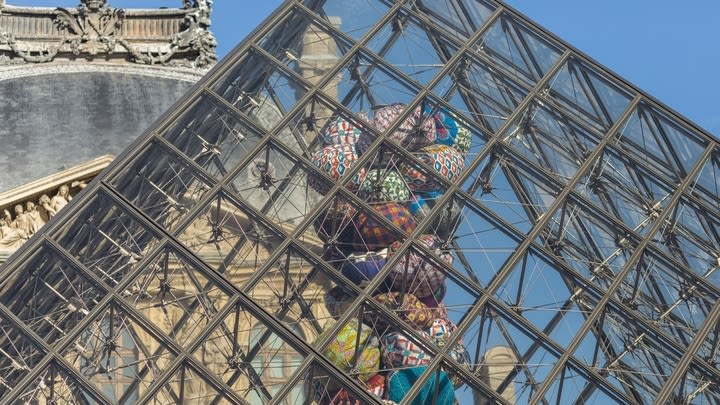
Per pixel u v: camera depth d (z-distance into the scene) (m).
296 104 50.50
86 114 98.12
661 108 52.75
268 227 47.62
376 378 45.78
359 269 47.53
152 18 104.12
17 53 101.75
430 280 47.19
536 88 52.53
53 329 45.84
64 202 85.12
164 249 46.22
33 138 96.00
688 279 48.91
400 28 53.53
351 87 52.34
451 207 48.75
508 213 49.75
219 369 45.34
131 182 48.97
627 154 51.53
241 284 46.75
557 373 46.00
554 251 49.09
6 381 44.84
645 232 50.44
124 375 44.94
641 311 48.59
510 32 54.06
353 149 50.00
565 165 51.44
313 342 45.81
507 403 44.91
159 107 99.62
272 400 43.88
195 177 48.81
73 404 44.06
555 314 47.47
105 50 102.19
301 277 47.06
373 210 48.06
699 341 47.22
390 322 45.91
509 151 50.47
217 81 51.25
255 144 49.50
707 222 50.84
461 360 46.28
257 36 52.53
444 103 51.19
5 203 84.00
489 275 48.06
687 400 46.72
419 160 49.47
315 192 49.47
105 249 47.38
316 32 53.09
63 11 102.75
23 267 46.28
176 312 46.06
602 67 53.44
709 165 52.16
